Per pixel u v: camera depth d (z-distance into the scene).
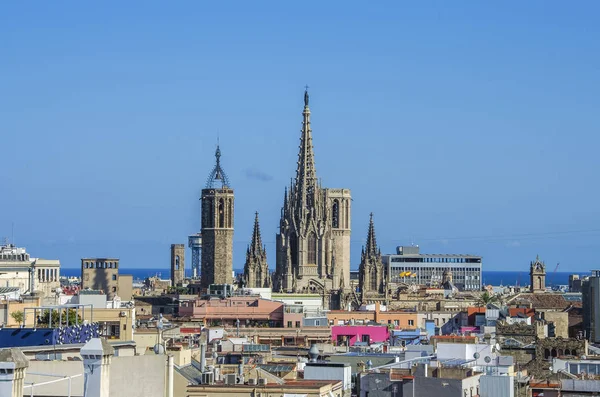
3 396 139.88
